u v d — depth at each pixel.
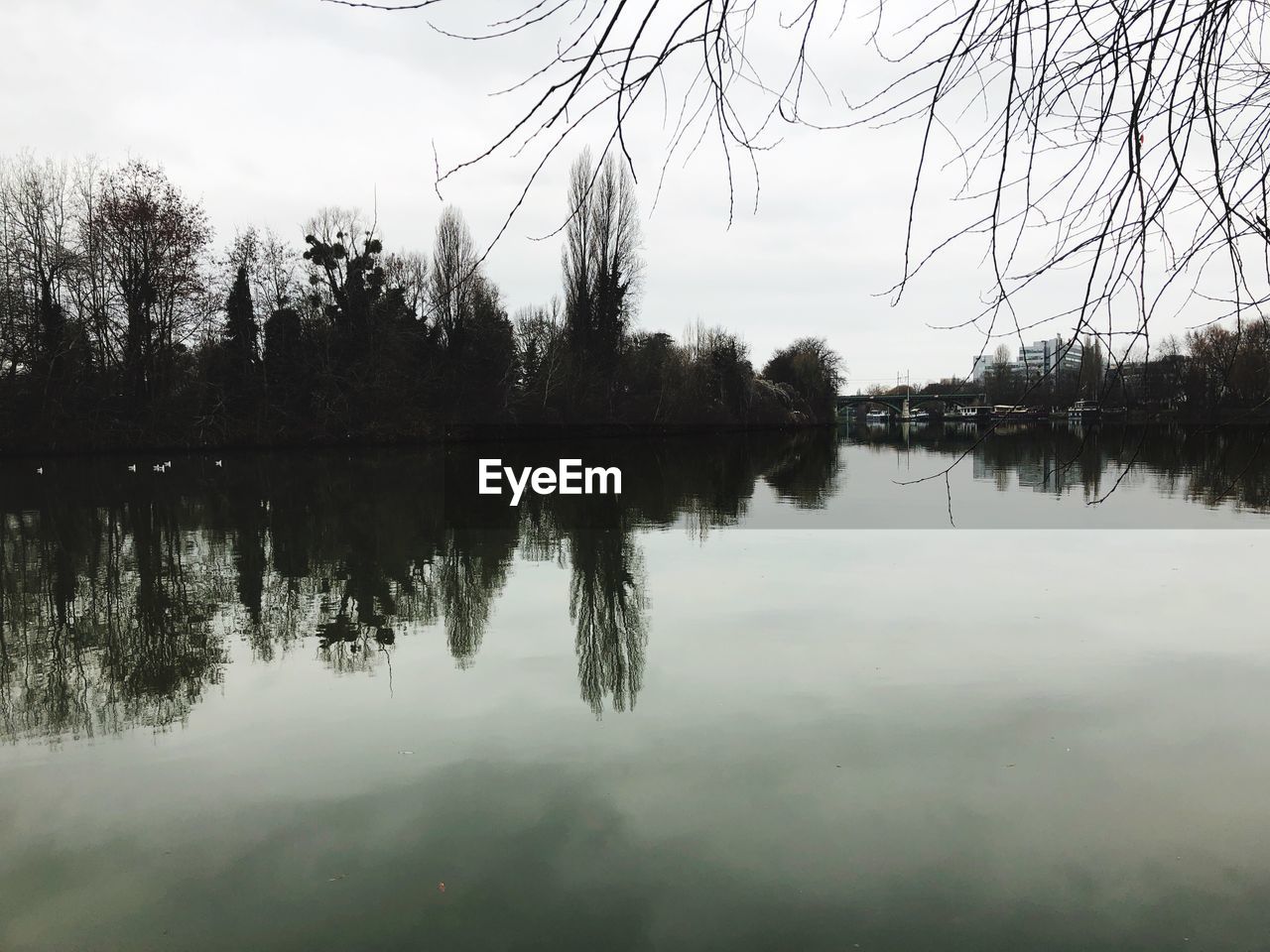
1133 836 4.22
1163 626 7.89
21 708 6.16
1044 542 12.71
